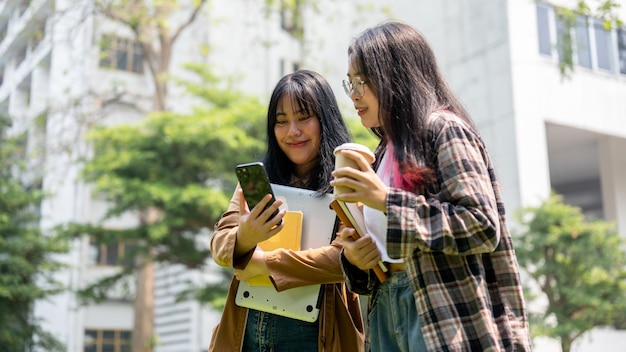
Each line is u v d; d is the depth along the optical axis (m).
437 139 1.47
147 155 10.34
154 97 12.55
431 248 1.33
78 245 15.52
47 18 11.45
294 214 2.00
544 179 11.14
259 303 2.01
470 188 1.38
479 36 12.01
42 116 11.30
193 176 10.95
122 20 11.38
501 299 1.46
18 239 10.51
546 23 11.90
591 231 8.77
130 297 12.68
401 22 1.65
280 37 15.11
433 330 1.36
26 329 10.65
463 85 12.15
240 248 1.89
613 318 8.84
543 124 11.43
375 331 1.60
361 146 1.50
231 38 14.87
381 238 1.57
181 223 10.24
